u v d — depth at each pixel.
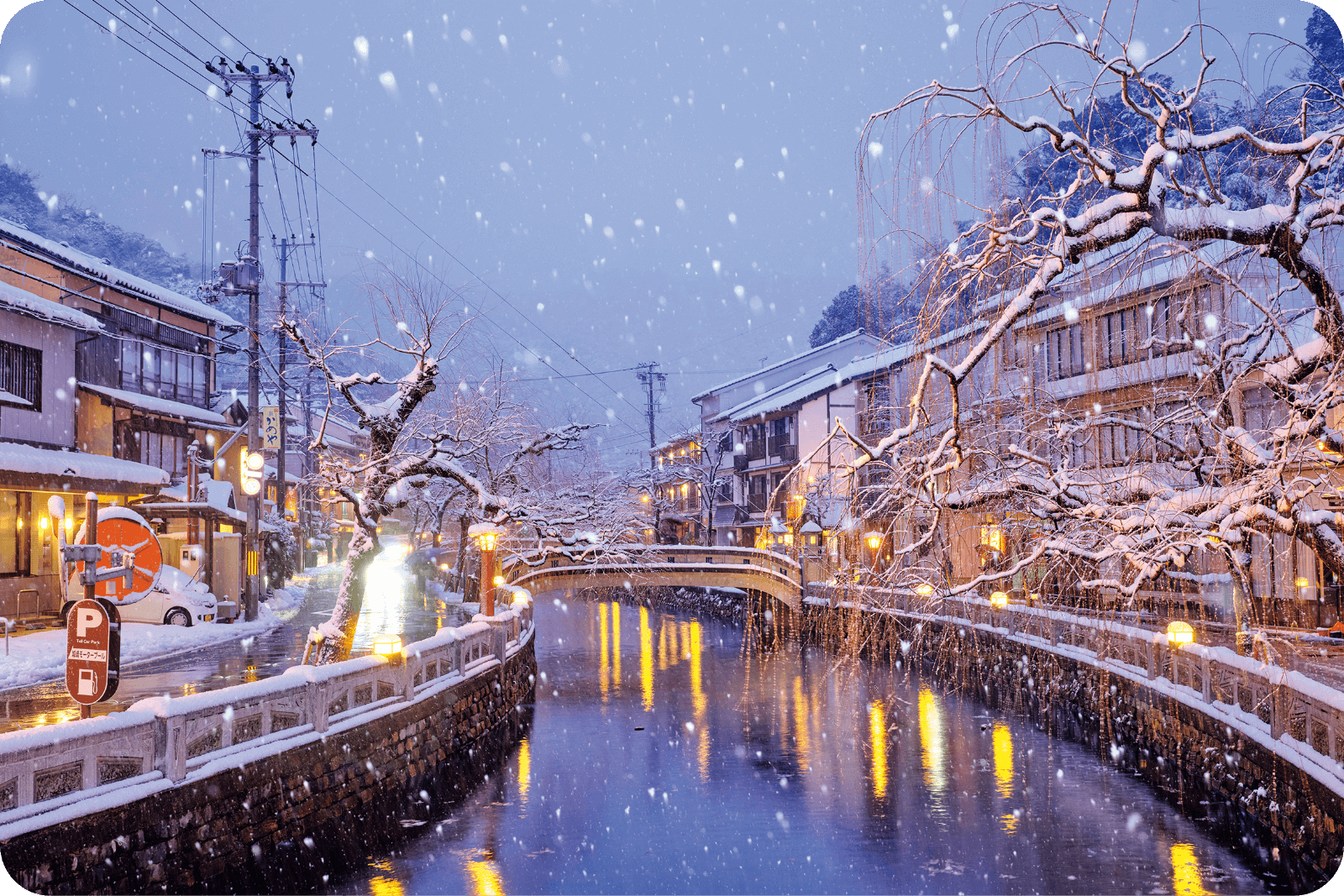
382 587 52.62
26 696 17.23
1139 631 18.12
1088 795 15.88
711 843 14.04
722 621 49.22
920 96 9.19
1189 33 8.03
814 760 19.38
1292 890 11.18
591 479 48.59
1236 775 13.14
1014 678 24.22
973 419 12.34
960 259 9.86
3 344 26.59
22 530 27.55
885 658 30.91
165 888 8.70
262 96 27.75
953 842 13.89
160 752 9.02
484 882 12.19
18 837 7.30
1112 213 8.04
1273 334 10.55
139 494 30.38
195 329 40.62
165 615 27.23
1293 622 21.98
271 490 53.16
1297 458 9.41
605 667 33.28
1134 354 11.38
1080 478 12.10
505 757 19.86
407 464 18.05
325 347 17.78
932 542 11.88
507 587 33.28
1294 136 9.92
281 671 20.52
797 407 49.44
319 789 11.73
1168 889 11.69
